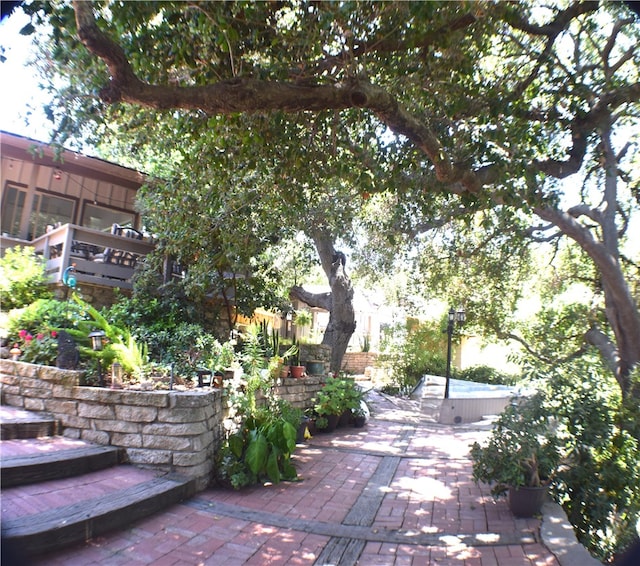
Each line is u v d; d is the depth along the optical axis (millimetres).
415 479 6332
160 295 8789
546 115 5750
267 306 9984
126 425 5523
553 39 5562
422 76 4887
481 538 4516
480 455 5352
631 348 7594
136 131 6242
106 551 3941
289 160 5152
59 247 9062
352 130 5887
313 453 7504
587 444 5301
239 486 5691
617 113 6832
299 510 5133
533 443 5105
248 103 3752
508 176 4801
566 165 6254
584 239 7430
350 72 4078
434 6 3432
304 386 9422
